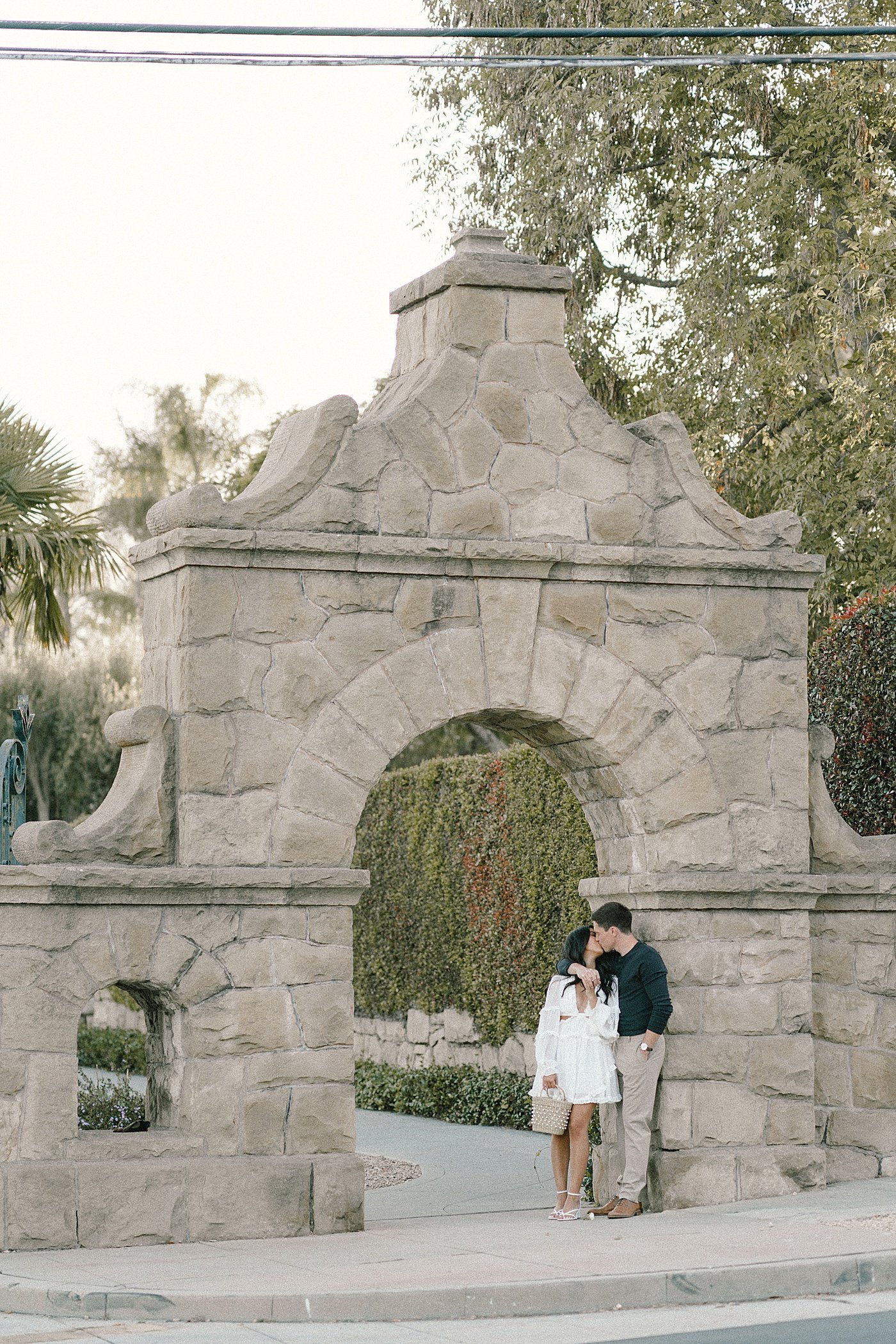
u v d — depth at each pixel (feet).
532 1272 25.81
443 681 32.58
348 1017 31.50
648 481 34.24
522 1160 43.42
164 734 31.22
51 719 110.83
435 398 32.96
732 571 34.53
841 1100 34.88
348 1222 30.83
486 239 34.06
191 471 131.03
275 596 31.65
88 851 30.32
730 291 61.41
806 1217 29.96
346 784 31.81
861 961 35.32
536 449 33.55
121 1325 24.17
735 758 34.37
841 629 44.45
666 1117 32.94
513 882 51.47
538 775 49.83
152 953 30.53
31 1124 29.43
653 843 33.76
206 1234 29.99
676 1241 28.17
